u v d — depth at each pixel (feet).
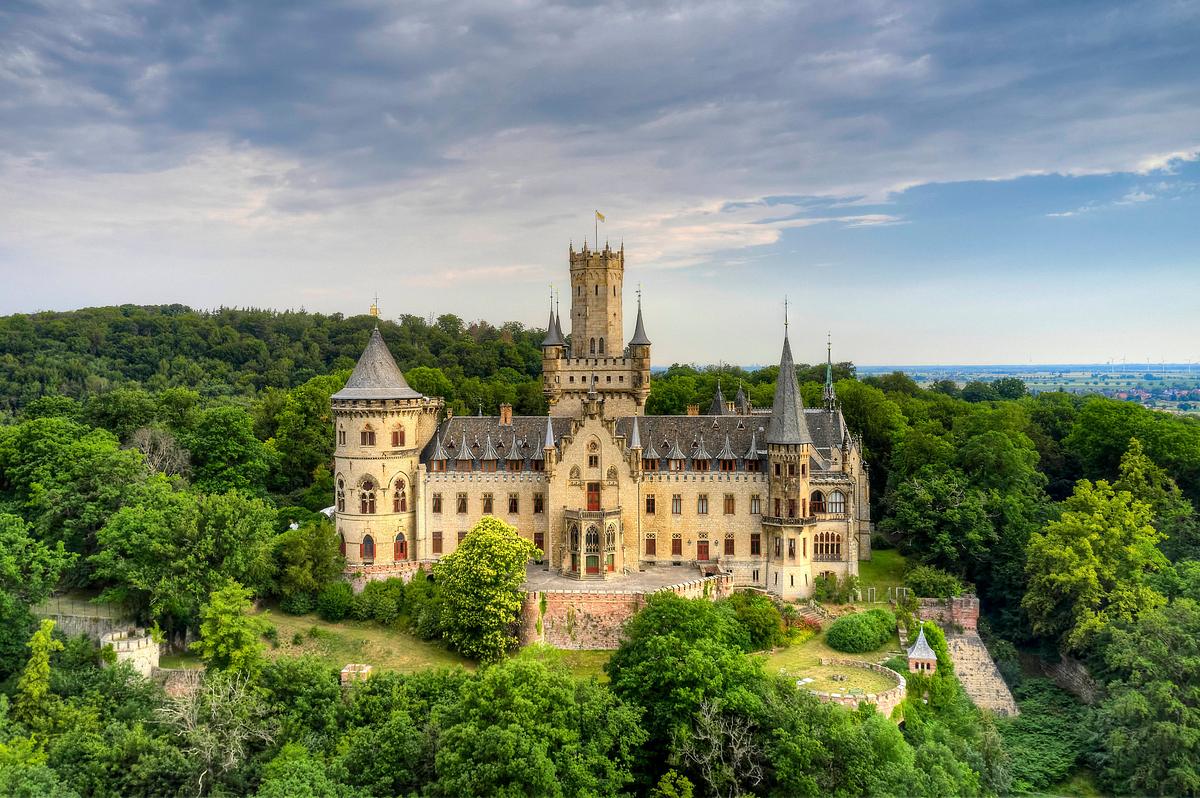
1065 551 317.22
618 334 427.33
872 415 487.20
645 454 352.08
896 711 261.24
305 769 196.34
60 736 219.00
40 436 338.95
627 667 247.91
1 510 318.24
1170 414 497.05
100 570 283.18
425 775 204.03
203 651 268.41
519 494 350.64
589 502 343.05
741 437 354.95
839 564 345.31
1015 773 267.80
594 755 206.90
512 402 593.83
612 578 329.31
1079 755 276.21
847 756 215.51
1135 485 377.71
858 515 387.55
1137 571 313.32
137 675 252.42
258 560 296.51
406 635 305.53
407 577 333.83
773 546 342.03
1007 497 368.27
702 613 261.03
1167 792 245.86
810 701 226.99
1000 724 299.79
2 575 265.75
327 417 487.20
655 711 229.25
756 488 346.33
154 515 290.76
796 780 209.97
